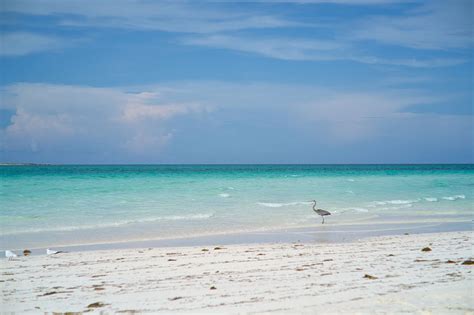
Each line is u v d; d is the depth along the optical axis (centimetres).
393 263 1112
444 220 2100
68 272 1075
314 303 764
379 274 984
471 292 815
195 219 2092
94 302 818
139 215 2175
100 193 2980
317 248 1367
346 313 701
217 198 2852
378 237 1616
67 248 1445
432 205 2656
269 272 1030
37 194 2862
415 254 1240
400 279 930
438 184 4206
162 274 1036
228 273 1030
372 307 728
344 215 2253
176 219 2089
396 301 760
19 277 1029
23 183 3588
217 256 1251
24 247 1466
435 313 692
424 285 873
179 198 2819
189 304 784
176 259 1216
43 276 1038
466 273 984
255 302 783
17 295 876
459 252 1268
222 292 858
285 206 2552
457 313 692
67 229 1812
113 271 1078
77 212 2234
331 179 4900
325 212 2019
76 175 5056
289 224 1972
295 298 800
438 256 1206
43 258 1254
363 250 1320
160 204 2547
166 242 1555
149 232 1759
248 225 1938
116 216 2136
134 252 1337
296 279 952
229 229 1836
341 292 830
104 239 1612
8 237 1642
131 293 873
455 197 3058
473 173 7025
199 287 905
